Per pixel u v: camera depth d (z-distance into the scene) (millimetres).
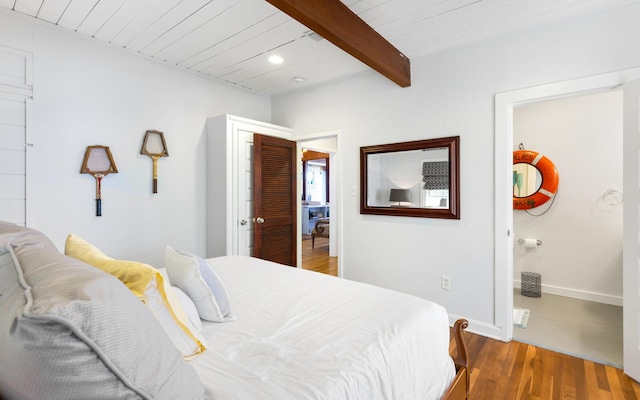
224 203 3346
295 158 3996
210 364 997
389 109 3201
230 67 3289
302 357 1047
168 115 3201
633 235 2035
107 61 2768
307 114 3877
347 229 3516
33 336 485
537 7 2174
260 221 3514
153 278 994
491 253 2643
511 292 2598
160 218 3139
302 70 3359
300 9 1870
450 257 2846
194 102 3422
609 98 3488
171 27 2506
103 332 534
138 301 670
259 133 3586
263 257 3566
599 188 3539
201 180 3488
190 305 1237
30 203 2383
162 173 3152
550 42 2371
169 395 641
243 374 944
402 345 1188
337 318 1357
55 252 911
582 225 3635
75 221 2594
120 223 2857
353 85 3475
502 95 2559
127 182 2902
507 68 2547
